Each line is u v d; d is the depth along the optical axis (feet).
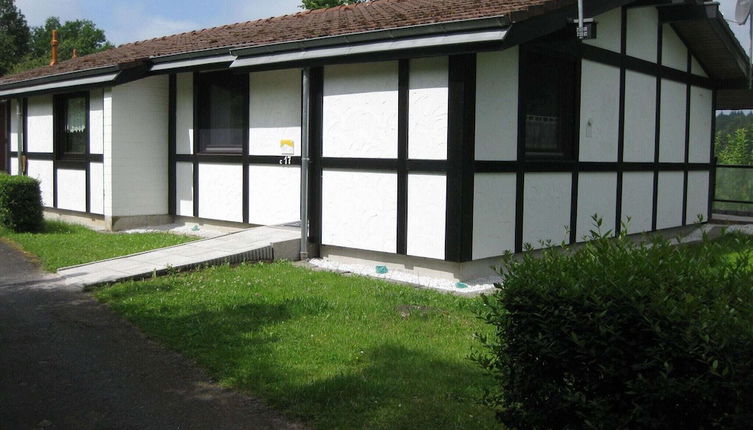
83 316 22.66
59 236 38.52
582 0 26.99
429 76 27.94
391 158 29.50
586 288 10.72
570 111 32.83
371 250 30.55
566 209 32.78
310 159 32.76
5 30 173.37
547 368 11.29
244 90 37.99
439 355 18.65
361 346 19.26
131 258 30.76
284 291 25.39
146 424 14.61
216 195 40.34
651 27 39.27
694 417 9.89
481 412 15.01
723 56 44.39
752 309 9.82
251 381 16.70
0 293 25.73
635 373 10.32
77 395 16.15
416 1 37.78
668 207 42.63
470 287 27.14
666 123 41.78
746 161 73.36
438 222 28.02
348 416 14.76
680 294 10.36
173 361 18.37
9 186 39.55
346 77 31.01
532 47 29.73
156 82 42.83
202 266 29.50
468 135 27.09
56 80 44.96
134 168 42.29
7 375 17.39
